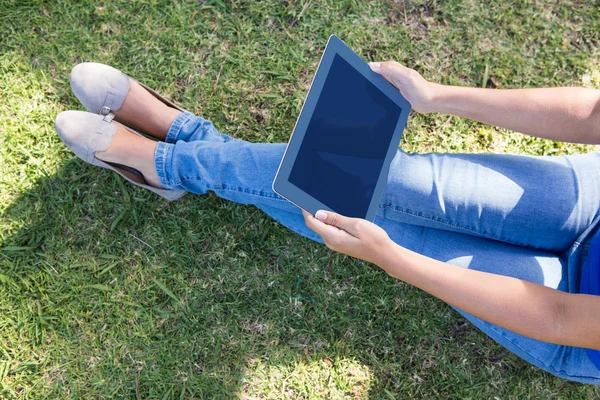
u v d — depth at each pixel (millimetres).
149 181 1610
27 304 1681
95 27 1804
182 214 1771
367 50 1909
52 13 1786
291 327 1768
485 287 1189
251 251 1787
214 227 1777
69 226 1721
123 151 1539
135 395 1684
